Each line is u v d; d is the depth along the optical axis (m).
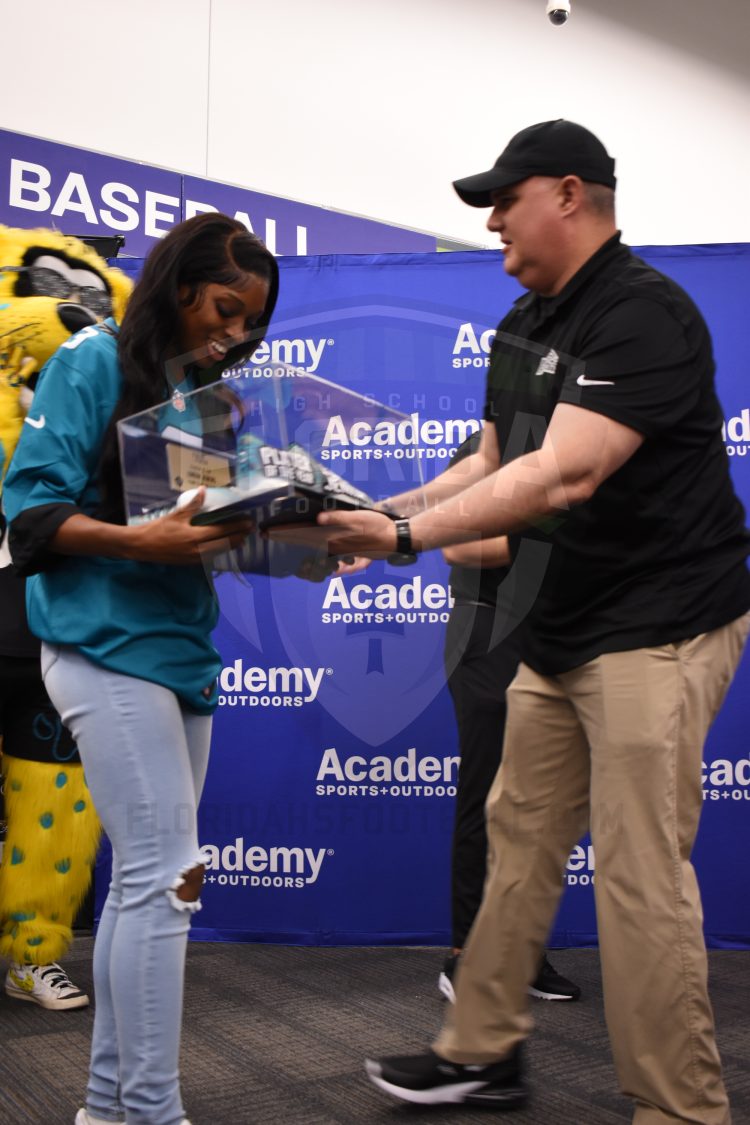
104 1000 1.25
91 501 1.21
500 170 1.40
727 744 2.58
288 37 4.11
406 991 2.19
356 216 4.18
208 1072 1.71
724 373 2.62
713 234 5.17
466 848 2.08
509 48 4.63
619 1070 1.29
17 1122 1.48
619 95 4.93
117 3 3.72
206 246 1.16
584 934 2.58
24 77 3.51
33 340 1.99
